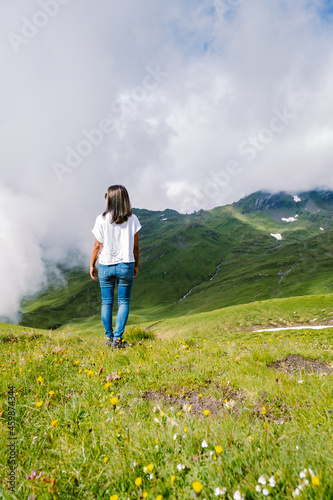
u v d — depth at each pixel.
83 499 2.02
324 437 2.33
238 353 6.09
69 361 5.52
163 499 1.90
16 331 12.41
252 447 2.26
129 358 5.52
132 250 6.67
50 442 2.71
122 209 6.55
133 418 3.27
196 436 2.50
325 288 165.75
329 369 5.57
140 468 2.22
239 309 102.06
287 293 177.00
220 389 4.12
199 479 1.98
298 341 10.61
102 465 2.31
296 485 1.71
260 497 1.69
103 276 6.80
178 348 6.41
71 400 3.71
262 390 3.91
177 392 4.17
